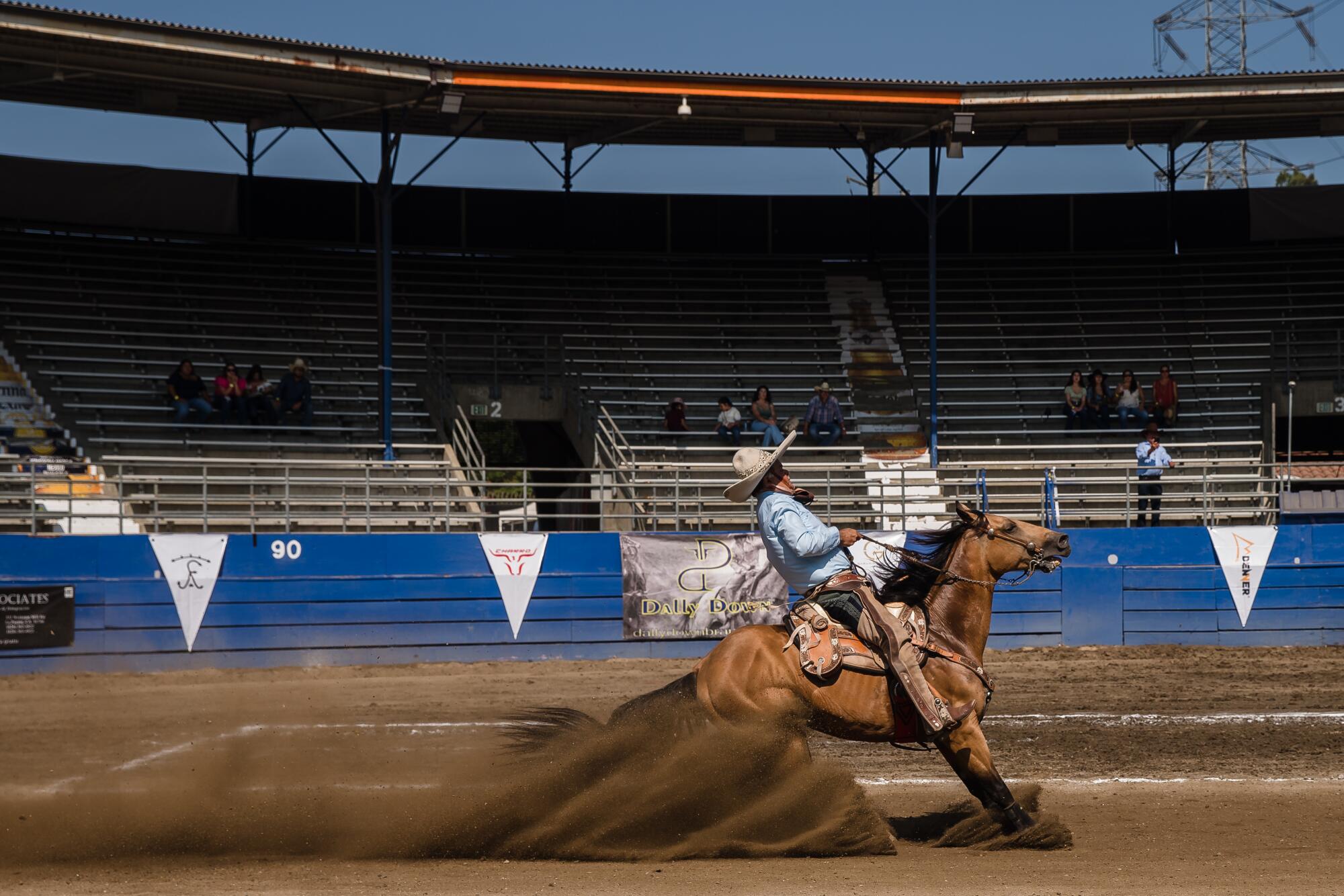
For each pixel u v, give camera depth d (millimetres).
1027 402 26828
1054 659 17797
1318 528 19156
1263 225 30484
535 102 21812
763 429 24641
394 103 21438
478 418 25453
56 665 16297
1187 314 28859
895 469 21094
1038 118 23234
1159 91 22562
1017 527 8289
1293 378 26969
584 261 29859
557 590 17844
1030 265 30422
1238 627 19062
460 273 28594
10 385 22172
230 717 13297
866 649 7848
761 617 18172
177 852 7617
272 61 19547
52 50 18781
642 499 20375
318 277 27469
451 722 12977
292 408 22922
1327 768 10859
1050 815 8258
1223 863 7465
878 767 11000
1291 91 22344
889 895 6535
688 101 21953
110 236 27188
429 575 17578
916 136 25641
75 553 16469
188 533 17859
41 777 10195
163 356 24188
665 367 27125
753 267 30188
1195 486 24812
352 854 7570
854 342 28359
